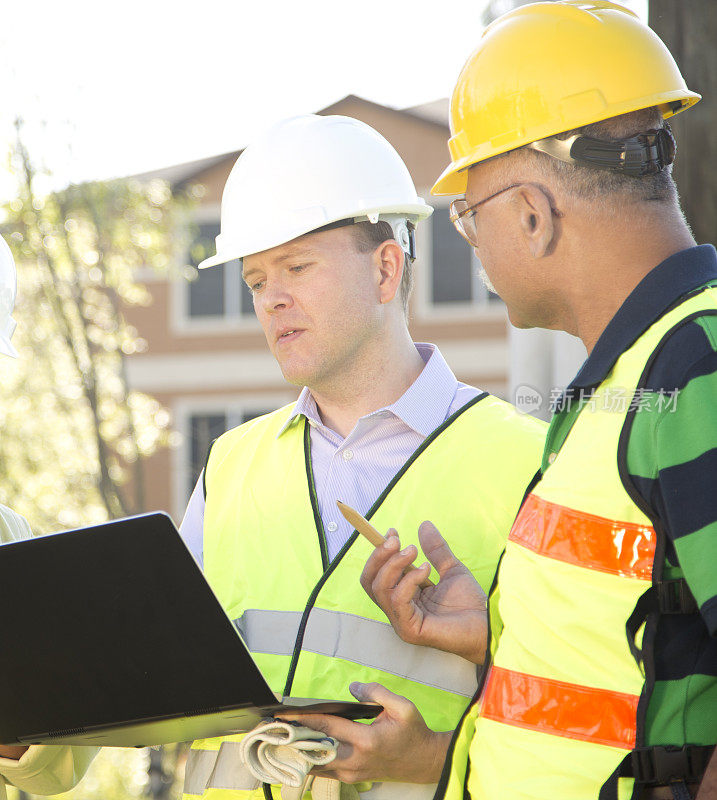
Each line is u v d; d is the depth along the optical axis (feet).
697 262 5.67
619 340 5.67
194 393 63.82
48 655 6.26
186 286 64.18
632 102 5.87
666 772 5.30
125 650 6.07
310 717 6.61
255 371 63.46
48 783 8.23
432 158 57.47
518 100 6.02
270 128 8.59
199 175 58.13
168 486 61.77
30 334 38.58
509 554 6.02
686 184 11.32
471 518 7.82
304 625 7.67
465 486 7.89
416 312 61.36
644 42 6.11
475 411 8.26
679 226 5.88
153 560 5.76
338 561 7.79
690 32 11.37
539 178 5.96
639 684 5.40
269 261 8.17
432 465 7.99
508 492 7.87
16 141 35.60
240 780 7.57
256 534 8.21
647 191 5.82
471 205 6.31
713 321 5.34
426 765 6.84
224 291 63.98
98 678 6.24
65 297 37.83
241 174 8.46
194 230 43.21
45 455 38.83
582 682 5.52
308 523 8.07
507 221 6.08
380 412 8.20
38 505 38.70
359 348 8.23
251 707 6.07
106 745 7.22
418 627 7.04
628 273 5.79
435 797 6.36
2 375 38.58
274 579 7.98
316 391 8.44
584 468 5.64
